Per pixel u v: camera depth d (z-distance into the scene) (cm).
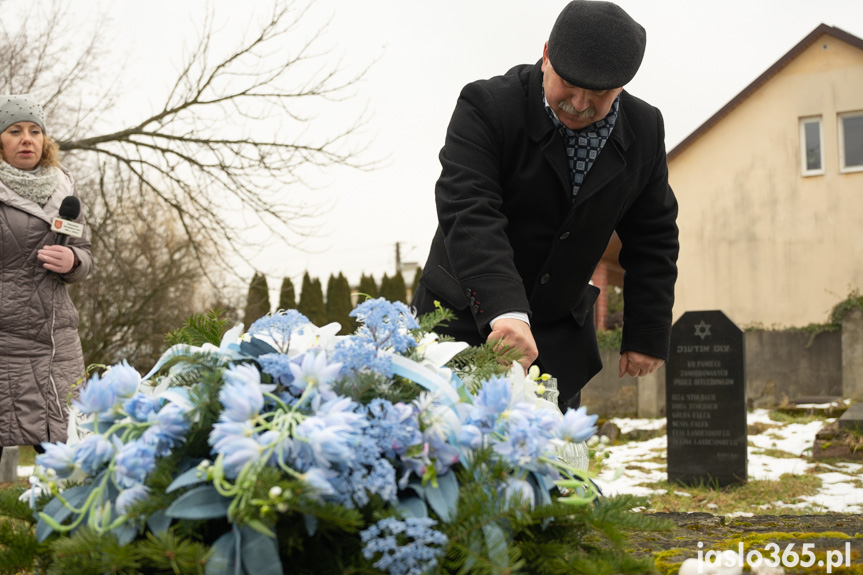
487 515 116
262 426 110
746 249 1686
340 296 2666
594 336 272
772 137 1680
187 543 106
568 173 241
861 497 612
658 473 764
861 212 1622
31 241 383
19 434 379
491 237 217
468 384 141
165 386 129
